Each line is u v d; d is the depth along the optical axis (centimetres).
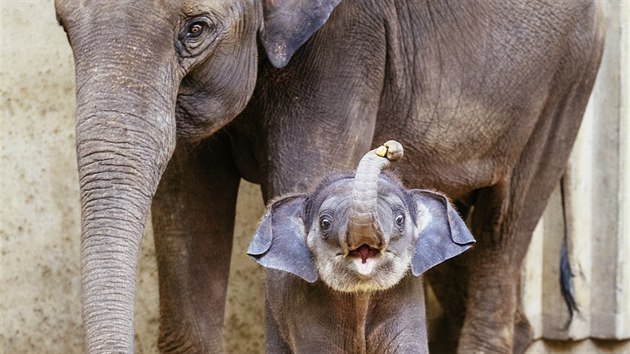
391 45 1042
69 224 1247
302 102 994
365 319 835
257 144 1015
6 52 1232
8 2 1233
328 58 998
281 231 821
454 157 1113
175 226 1048
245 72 927
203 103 912
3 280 1238
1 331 1238
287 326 878
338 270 786
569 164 1311
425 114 1082
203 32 890
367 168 746
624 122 1366
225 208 1066
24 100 1237
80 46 856
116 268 818
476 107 1106
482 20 1102
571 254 1324
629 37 1366
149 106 853
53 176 1242
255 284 1282
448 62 1087
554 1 1140
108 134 839
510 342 1211
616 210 1366
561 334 1352
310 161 991
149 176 848
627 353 1390
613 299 1369
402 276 805
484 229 1198
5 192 1236
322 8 948
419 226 828
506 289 1208
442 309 1317
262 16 941
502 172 1156
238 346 1280
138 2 865
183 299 1052
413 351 838
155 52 862
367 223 741
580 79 1183
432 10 1078
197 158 1039
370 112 1020
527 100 1139
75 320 1249
